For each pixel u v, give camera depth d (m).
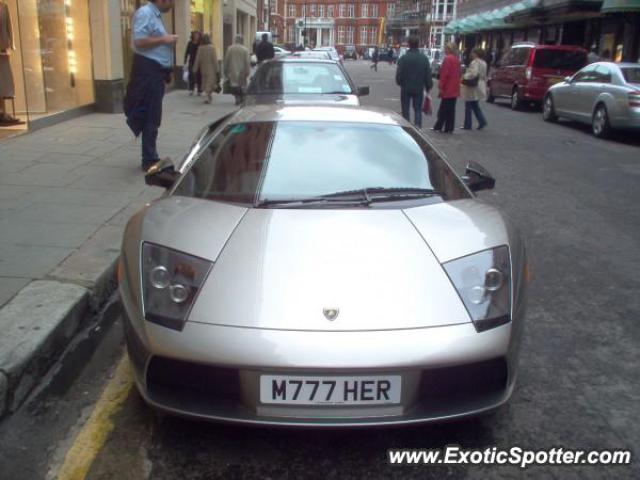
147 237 3.05
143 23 7.12
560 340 4.07
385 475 2.71
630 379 3.60
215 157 3.81
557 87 16.11
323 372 2.51
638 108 12.77
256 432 2.96
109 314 4.30
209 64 16.53
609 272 5.35
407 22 91.62
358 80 35.62
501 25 36.50
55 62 11.45
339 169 3.64
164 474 2.68
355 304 2.64
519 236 3.38
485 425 3.10
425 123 15.88
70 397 3.25
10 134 9.57
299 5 105.69
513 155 11.24
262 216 3.16
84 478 2.64
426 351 2.55
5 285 4.15
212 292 2.70
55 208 5.97
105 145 9.25
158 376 2.69
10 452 2.80
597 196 8.19
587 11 23.89
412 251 2.93
